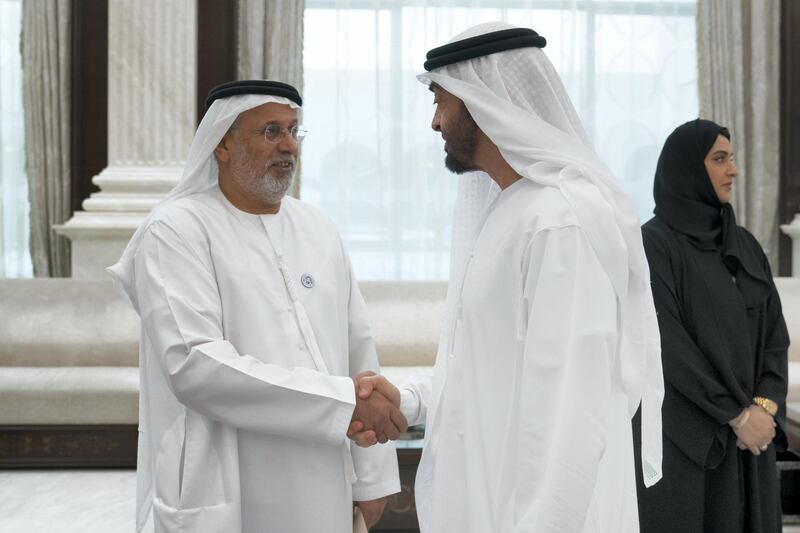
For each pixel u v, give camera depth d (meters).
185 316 1.86
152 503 2.06
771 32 6.55
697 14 6.50
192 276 1.90
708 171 2.56
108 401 4.25
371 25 6.48
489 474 1.54
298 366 1.93
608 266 1.49
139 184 5.62
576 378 1.41
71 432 4.25
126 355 4.95
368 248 6.58
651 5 6.61
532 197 1.59
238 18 6.27
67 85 6.26
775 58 6.55
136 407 4.27
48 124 6.24
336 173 6.54
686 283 2.49
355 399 1.89
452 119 1.71
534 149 1.61
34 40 6.19
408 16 6.48
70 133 6.29
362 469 2.12
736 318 2.46
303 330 1.99
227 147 2.06
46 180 6.29
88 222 5.50
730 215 2.58
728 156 2.57
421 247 6.57
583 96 6.61
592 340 1.43
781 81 6.56
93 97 6.28
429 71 1.73
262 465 1.93
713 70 6.50
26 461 4.23
